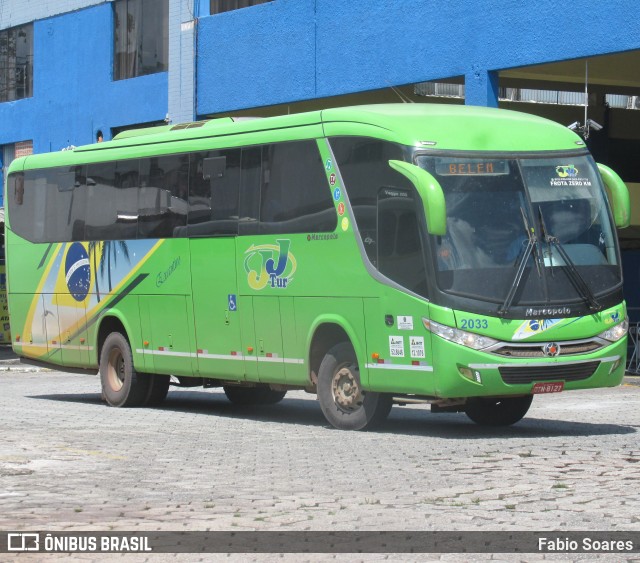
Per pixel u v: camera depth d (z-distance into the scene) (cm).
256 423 1812
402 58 2764
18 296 2384
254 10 3169
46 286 2305
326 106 3189
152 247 2036
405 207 1576
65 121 3894
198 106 3356
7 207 2417
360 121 1656
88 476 1248
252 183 1834
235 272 1858
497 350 1535
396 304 1588
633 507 1048
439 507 1054
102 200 2170
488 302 1539
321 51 2972
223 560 852
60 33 3909
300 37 3031
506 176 1595
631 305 3000
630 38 2302
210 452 1446
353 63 2888
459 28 2631
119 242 2114
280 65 3095
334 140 1692
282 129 1788
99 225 2170
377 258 1616
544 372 1558
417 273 1560
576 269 1591
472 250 1552
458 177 1573
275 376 1797
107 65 3728
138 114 3612
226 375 1888
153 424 1794
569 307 1575
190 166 1962
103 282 2155
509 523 980
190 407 2134
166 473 1270
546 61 2456
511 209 1583
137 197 2083
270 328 1798
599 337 1595
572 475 1228
